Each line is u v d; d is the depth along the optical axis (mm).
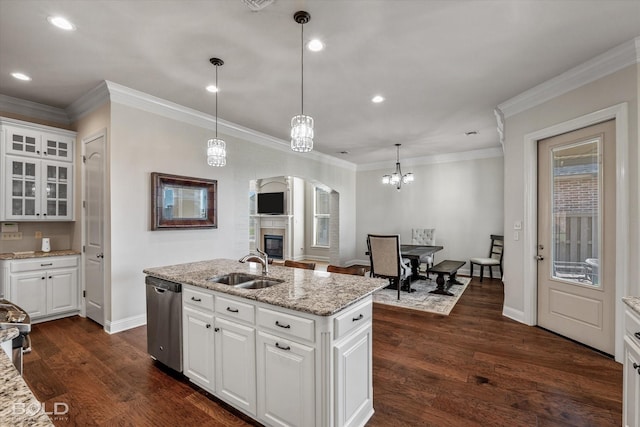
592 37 2342
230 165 4520
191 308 2283
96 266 3514
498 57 2639
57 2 1926
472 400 2137
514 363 2646
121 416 1964
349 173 7719
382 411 2025
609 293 2729
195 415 1983
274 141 5254
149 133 3549
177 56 2611
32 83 3141
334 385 1618
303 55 2600
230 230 4496
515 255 3680
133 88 3270
